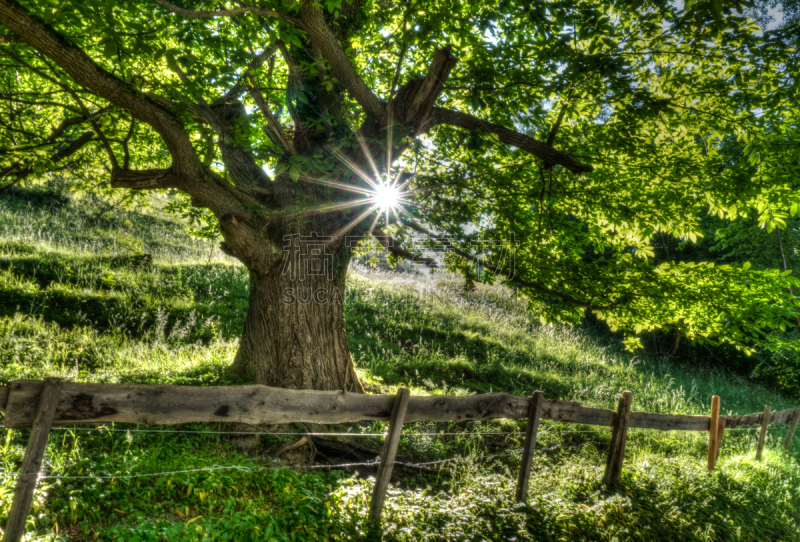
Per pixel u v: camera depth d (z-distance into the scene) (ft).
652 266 22.33
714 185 19.61
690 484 19.84
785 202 18.78
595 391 34.55
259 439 15.42
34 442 8.04
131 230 52.60
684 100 18.26
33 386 8.19
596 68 15.55
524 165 22.58
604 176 22.18
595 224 24.61
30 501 8.04
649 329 24.18
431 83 16.47
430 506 13.50
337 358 19.62
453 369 32.73
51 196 52.49
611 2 15.65
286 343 18.42
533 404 15.42
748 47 15.33
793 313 20.94
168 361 22.45
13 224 42.63
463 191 22.66
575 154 21.26
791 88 16.16
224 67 14.58
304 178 18.22
